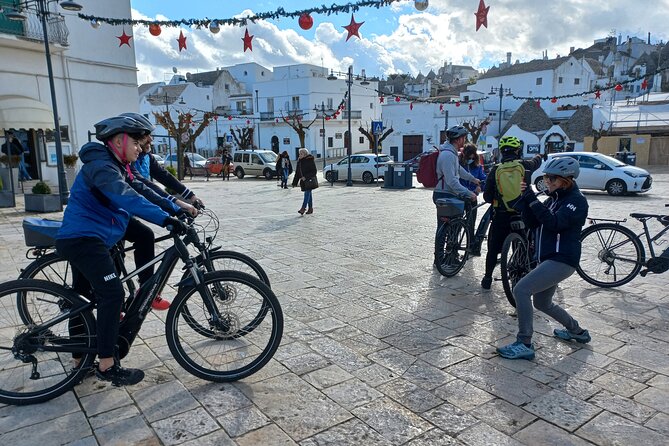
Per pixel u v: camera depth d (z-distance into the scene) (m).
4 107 14.09
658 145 32.22
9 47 14.30
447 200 5.84
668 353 3.85
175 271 6.25
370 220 10.64
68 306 3.24
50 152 15.93
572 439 2.77
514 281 4.98
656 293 5.33
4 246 7.91
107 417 3.01
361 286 5.64
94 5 16.59
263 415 3.03
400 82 73.50
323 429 2.88
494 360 3.75
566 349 3.93
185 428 2.89
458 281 5.83
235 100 57.59
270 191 18.86
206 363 3.63
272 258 6.99
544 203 3.98
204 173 31.70
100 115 17.20
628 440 2.76
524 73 50.94
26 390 3.25
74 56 16.12
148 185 3.90
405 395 3.25
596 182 16.05
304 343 4.07
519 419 2.97
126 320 3.30
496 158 32.94
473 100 43.47
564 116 43.03
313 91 49.59
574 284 5.70
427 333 4.27
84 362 3.24
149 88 65.38
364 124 55.09
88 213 3.06
